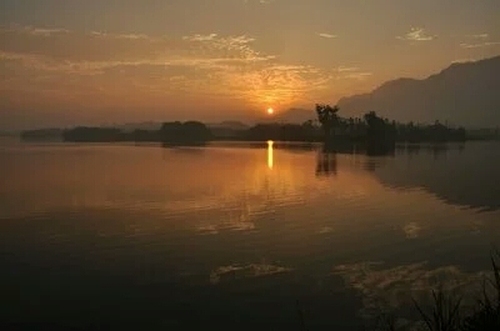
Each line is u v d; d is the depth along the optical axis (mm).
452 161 81062
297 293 18312
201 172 62500
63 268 21344
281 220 30891
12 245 24953
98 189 46000
